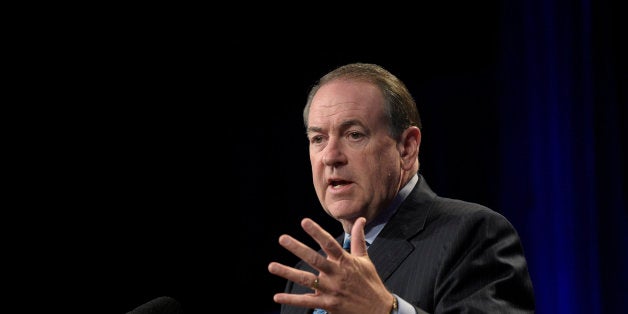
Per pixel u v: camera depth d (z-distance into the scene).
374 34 13.85
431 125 13.83
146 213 15.84
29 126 14.34
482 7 13.00
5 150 14.27
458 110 13.63
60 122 14.64
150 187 15.87
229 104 15.70
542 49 10.95
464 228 3.55
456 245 3.50
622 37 9.95
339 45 14.16
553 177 10.78
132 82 14.99
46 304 14.91
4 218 14.53
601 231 10.21
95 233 15.39
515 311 3.28
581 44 10.35
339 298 2.84
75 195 15.16
